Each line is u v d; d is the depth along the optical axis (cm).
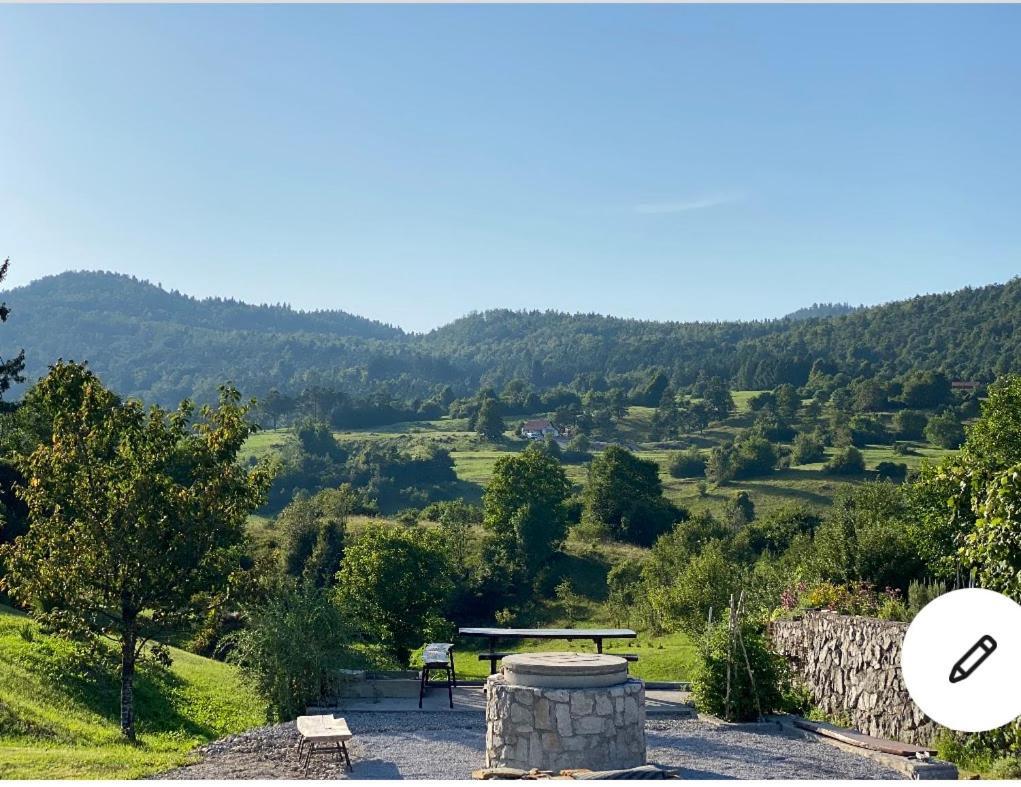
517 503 6175
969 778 1094
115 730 1641
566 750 1175
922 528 2344
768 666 1598
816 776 1139
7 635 2039
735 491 10212
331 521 5203
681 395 19688
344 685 1811
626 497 7350
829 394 16575
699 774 1150
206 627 1769
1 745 1326
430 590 3316
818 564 2269
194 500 1617
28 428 3177
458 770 1192
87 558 1566
